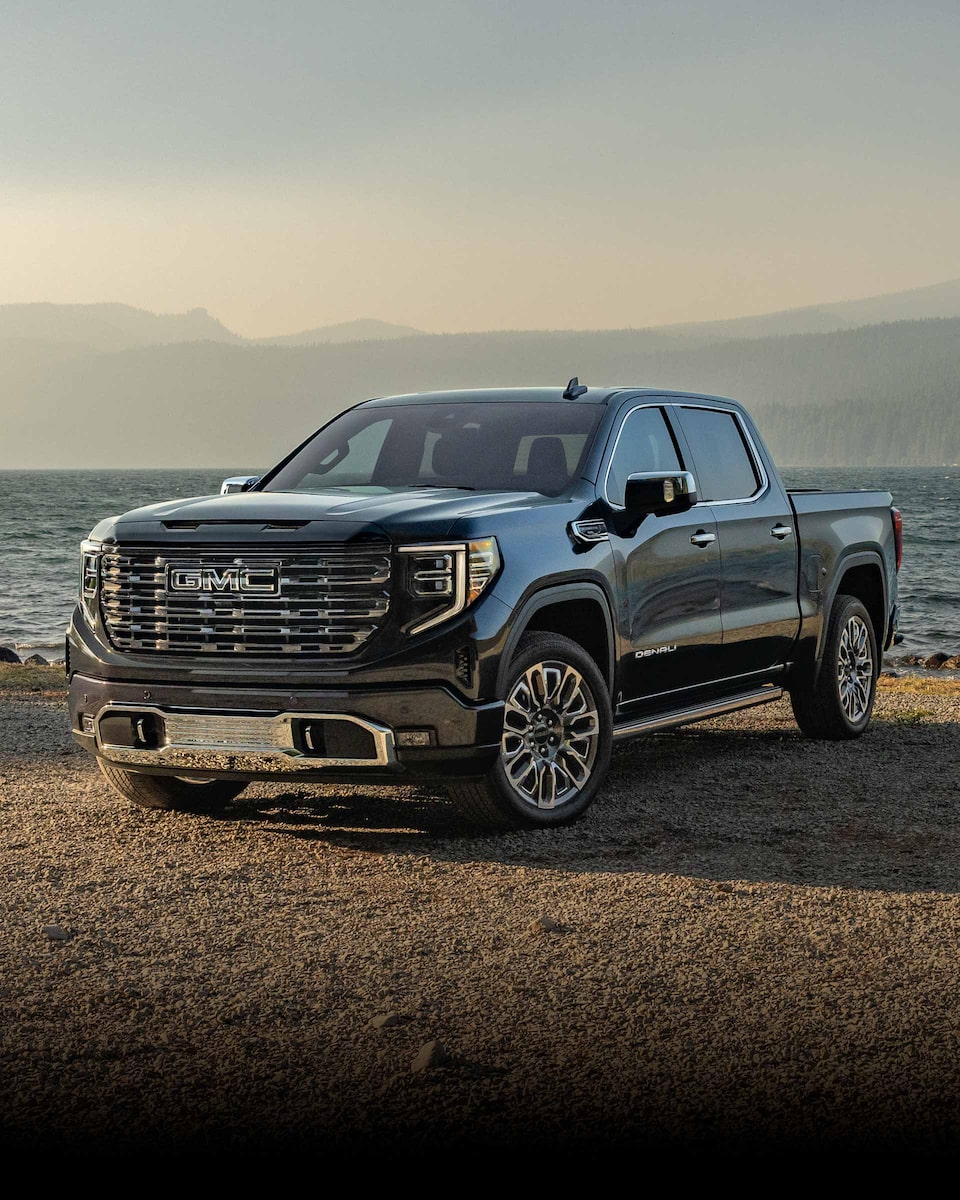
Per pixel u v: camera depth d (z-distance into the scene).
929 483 193.62
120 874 5.08
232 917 4.52
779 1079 3.17
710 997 3.73
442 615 5.19
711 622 6.74
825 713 8.09
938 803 6.32
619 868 5.12
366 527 5.21
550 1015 3.60
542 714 5.73
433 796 6.51
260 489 6.67
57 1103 3.08
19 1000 3.76
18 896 4.80
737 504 7.08
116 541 5.58
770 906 4.60
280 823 5.95
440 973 3.94
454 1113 3.01
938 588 39.38
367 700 5.14
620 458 6.39
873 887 4.85
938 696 11.23
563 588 5.65
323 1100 3.09
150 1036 3.48
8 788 6.80
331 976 3.93
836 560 7.97
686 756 7.66
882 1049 3.34
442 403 6.93
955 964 3.98
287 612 5.25
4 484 190.50
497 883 4.91
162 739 5.46
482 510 5.50
